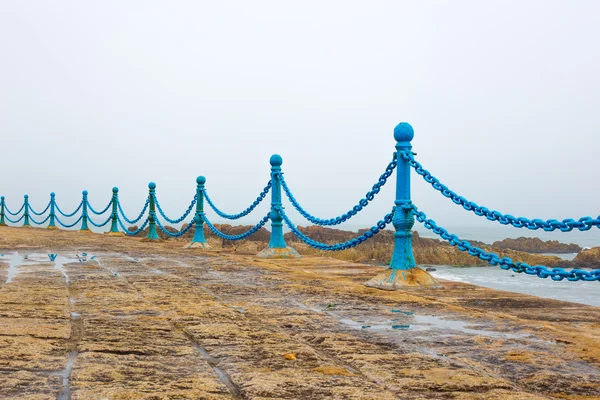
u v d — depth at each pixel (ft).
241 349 12.09
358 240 26.37
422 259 68.85
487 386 9.77
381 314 16.46
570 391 9.62
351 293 20.42
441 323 15.16
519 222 17.85
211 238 82.74
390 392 9.42
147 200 55.93
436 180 21.81
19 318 14.66
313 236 94.68
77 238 57.62
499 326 14.78
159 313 16.01
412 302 18.53
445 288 22.06
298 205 32.40
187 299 18.63
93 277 24.18
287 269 28.27
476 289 21.80
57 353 11.39
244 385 9.65
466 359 11.53
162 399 8.82
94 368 10.34
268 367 10.78
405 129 23.75
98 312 15.96
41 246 43.37
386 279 22.70
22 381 9.51
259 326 14.48
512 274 52.06
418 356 11.72
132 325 14.24
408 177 23.70
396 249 23.35
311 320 15.46
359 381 10.00
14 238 52.75
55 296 18.70
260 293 20.29
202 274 25.90
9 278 23.49
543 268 16.42
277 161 35.86
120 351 11.63
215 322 14.87
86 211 75.10
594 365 11.12
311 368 10.74
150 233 55.52
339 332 13.99
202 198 45.50
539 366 11.05
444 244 80.74
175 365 10.78
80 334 13.16
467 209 20.17
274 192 35.96
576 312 16.98
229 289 21.18
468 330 14.26
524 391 9.58
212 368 10.69
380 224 24.73
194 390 9.29
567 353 11.98
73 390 9.12
